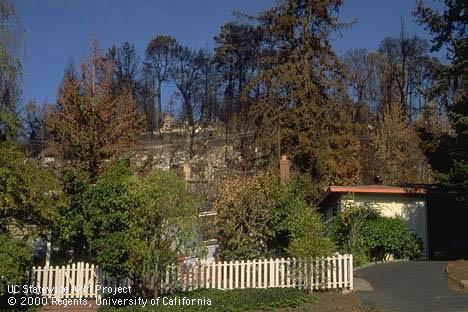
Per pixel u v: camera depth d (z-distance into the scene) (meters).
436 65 29.61
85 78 32.84
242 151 53.59
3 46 24.23
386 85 68.56
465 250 27.17
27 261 15.30
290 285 17.64
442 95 31.42
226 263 17.67
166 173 15.59
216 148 67.75
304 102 42.94
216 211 21.77
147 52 80.88
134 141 30.41
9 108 22.73
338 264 17.72
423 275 19.95
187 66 80.62
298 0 46.25
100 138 27.41
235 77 78.50
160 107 78.69
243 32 78.44
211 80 79.69
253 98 51.62
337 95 44.88
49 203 16.64
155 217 15.27
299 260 17.59
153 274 16.02
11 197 15.27
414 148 49.69
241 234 21.41
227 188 22.39
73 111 28.16
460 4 27.61
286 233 21.16
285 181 24.94
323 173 42.06
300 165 42.03
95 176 24.69
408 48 69.44
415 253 26.14
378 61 70.12
